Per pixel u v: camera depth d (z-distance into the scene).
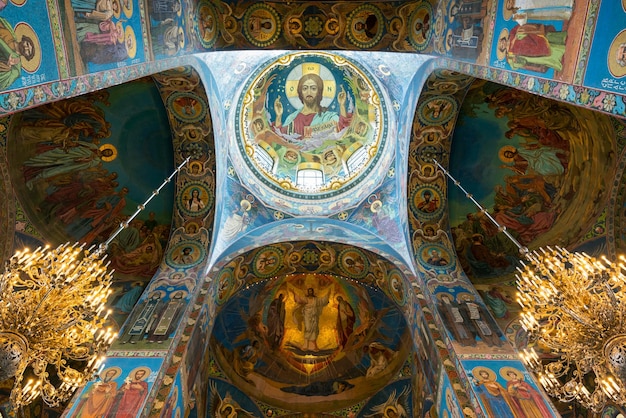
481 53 6.94
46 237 9.79
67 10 5.05
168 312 8.98
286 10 8.49
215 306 10.27
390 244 11.08
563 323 6.37
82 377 6.04
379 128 12.57
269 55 11.99
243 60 11.49
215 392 10.98
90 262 6.46
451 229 10.98
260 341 12.01
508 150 10.43
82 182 10.20
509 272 10.45
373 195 11.83
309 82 13.81
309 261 11.58
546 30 5.64
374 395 11.40
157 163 10.53
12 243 9.45
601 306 6.03
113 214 10.52
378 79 12.05
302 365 12.08
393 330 11.58
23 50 4.38
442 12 7.76
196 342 9.04
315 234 11.35
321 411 11.48
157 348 8.10
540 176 10.43
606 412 8.59
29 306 5.70
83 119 9.63
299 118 14.21
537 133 10.02
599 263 6.35
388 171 11.86
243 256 10.80
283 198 12.17
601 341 5.99
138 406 6.91
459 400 7.50
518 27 6.12
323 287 12.12
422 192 10.98
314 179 13.44
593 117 9.18
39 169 9.73
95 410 6.81
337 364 12.02
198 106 9.95
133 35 6.40
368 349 11.85
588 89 4.95
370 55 11.62
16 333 5.56
